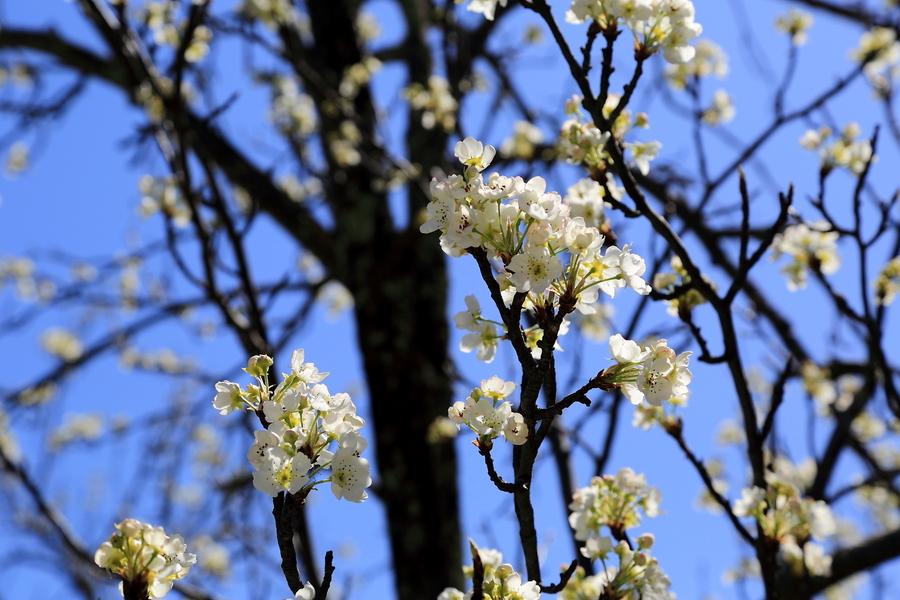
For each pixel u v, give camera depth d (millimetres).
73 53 9781
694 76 5504
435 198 2357
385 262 9016
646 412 3674
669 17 3096
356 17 9758
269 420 2273
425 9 10188
